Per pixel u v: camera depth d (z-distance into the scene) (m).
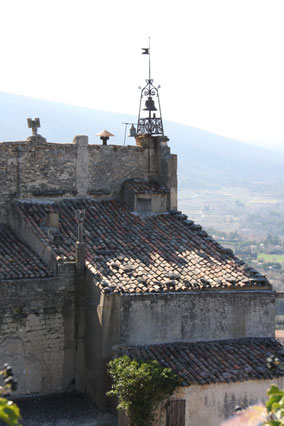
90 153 38.09
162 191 38.78
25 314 31.98
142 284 31.81
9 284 31.61
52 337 32.59
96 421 30.38
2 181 35.78
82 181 37.84
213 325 32.88
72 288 32.88
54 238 33.91
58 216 34.72
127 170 39.31
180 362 31.06
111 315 31.22
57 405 31.78
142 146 39.81
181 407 29.75
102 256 33.47
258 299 33.72
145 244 35.25
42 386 32.47
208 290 32.69
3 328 31.53
